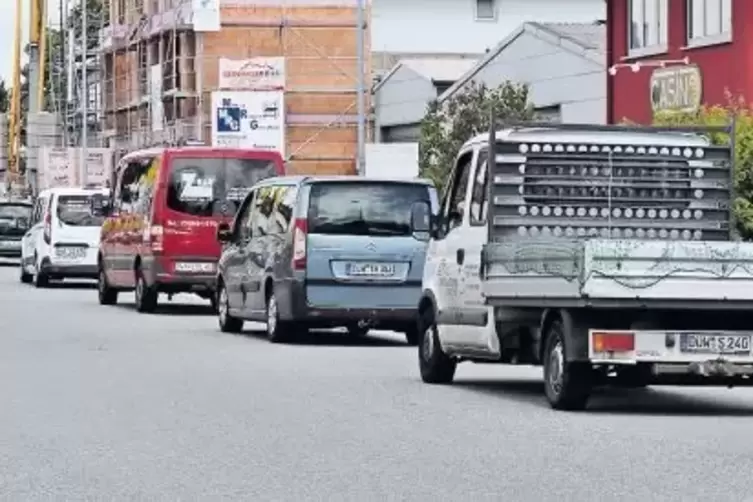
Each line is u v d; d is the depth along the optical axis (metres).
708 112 42.47
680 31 49.31
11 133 129.50
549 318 20.94
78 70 116.00
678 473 15.49
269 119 77.69
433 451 17.05
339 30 84.81
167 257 40.88
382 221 31.77
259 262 33.41
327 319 31.55
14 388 23.44
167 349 30.83
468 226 23.50
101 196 55.91
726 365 20.16
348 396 22.56
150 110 88.50
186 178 40.97
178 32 85.94
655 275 19.67
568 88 66.19
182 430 18.73
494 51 72.19
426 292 24.80
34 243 57.59
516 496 14.21
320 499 14.08
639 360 20.05
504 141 22.58
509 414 20.47
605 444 17.61
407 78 85.56
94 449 17.19
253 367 27.06
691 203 23.00
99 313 42.53
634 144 22.86
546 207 22.70
